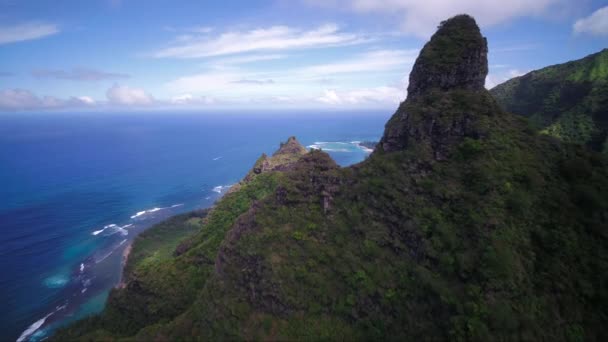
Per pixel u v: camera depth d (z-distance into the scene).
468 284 31.08
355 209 43.78
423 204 38.78
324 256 41.66
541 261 31.81
